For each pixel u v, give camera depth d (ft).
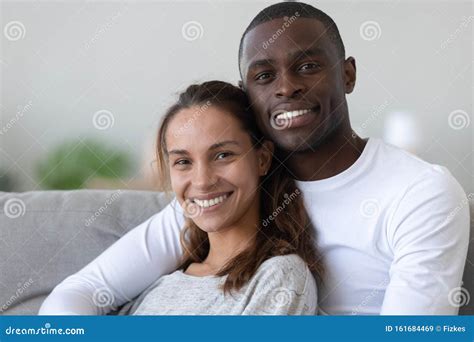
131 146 9.40
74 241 5.65
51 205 5.85
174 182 4.56
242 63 4.64
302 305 4.13
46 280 5.57
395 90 7.16
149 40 9.50
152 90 9.45
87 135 9.63
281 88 4.34
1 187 9.59
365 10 7.39
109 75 9.67
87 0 9.83
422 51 7.25
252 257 4.38
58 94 9.90
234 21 9.00
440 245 4.12
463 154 6.60
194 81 5.95
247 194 4.48
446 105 6.97
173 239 5.08
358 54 7.38
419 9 7.31
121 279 4.94
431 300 4.00
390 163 4.50
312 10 4.51
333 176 4.54
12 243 5.64
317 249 4.62
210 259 4.78
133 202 5.88
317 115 4.42
